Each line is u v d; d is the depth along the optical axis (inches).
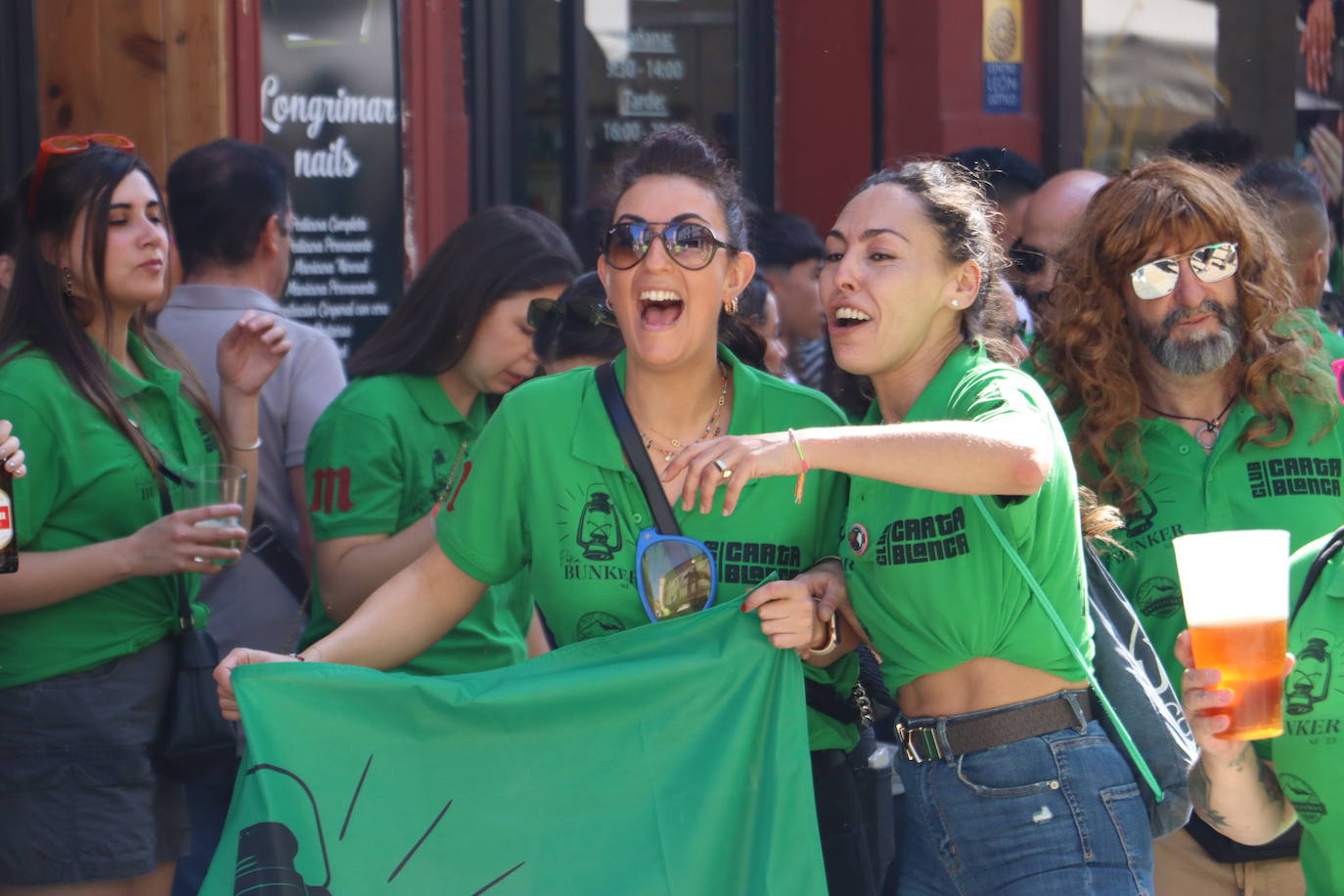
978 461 117.5
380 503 173.3
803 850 130.0
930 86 313.1
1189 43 351.6
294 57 252.4
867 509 133.3
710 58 318.7
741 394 137.8
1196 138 279.7
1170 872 162.2
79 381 156.7
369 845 128.8
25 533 152.6
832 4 318.3
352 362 181.0
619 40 309.1
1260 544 115.3
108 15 235.1
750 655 132.0
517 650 179.0
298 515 198.2
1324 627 125.2
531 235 177.0
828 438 117.3
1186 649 121.6
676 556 133.0
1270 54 363.6
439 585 142.6
